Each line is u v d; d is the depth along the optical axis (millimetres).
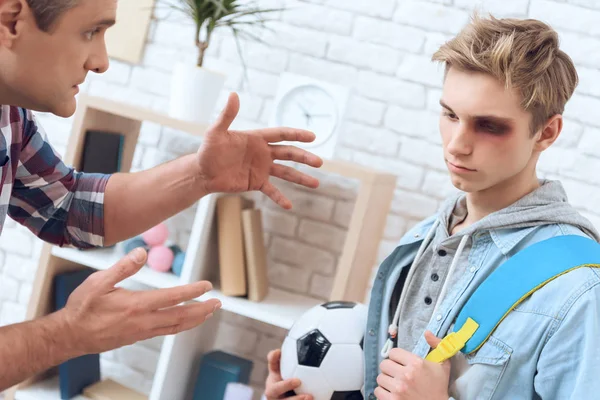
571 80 1190
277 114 2033
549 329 1096
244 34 2285
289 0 2244
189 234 2395
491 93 1107
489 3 2053
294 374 1443
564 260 1129
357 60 2188
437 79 2113
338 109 1981
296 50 2244
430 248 1338
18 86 1033
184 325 1031
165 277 2104
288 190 2281
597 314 1070
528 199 1218
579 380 1050
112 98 2439
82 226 1345
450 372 1195
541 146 1196
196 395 2121
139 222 1334
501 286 1162
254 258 2059
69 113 1103
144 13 2385
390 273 1399
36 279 2154
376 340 1382
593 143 1978
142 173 1344
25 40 989
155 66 2395
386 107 2166
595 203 1979
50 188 1319
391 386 1152
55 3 966
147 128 2420
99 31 1062
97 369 2334
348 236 1906
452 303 1232
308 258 2264
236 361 2174
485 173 1144
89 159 2141
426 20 2117
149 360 2445
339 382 1418
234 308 1996
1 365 934
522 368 1118
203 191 1309
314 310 1502
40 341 961
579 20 1973
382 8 2158
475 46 1138
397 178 2162
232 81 2309
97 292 986
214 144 1236
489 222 1218
